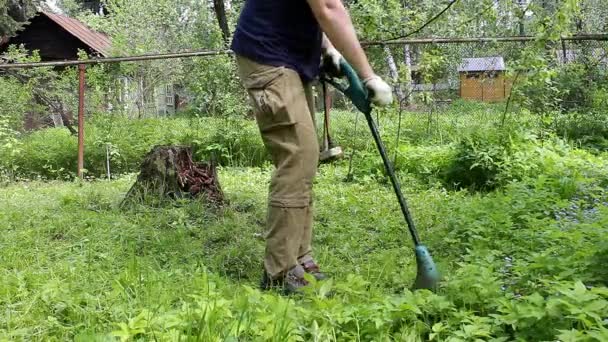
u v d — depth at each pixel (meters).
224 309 2.40
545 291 2.62
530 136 7.27
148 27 14.82
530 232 3.81
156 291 2.98
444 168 7.20
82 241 4.23
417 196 6.07
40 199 6.31
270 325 2.27
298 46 3.18
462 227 4.23
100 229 4.54
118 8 15.30
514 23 8.41
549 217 4.49
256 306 2.53
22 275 3.35
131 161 9.42
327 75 3.41
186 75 10.36
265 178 7.66
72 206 5.52
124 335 2.27
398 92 8.47
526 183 5.58
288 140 3.16
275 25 3.14
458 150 7.10
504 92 10.31
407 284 3.18
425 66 7.85
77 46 16.97
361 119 9.70
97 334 2.37
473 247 3.73
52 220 4.88
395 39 7.67
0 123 9.25
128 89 10.53
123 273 3.26
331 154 3.25
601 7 9.77
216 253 4.05
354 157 8.08
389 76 7.98
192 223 4.86
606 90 9.41
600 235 3.21
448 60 8.88
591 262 2.86
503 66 8.65
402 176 7.19
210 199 5.54
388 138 8.65
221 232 4.50
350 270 3.54
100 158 9.36
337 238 4.34
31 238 4.35
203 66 9.35
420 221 4.84
